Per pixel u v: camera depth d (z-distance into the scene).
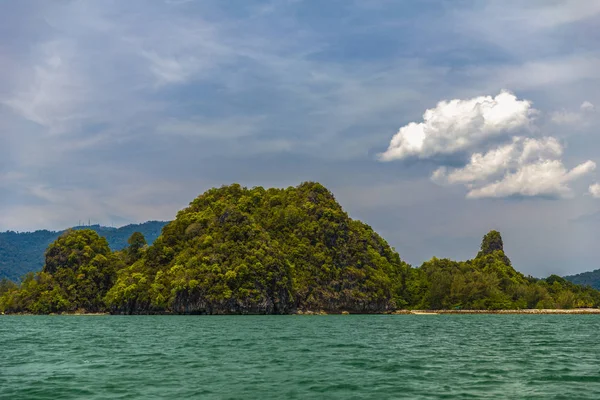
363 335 99.06
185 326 133.25
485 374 47.41
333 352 66.38
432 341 85.00
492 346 75.94
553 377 45.75
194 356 61.84
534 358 60.19
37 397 37.59
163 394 38.31
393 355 63.00
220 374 47.38
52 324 148.25
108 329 120.88
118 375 47.00
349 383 42.59
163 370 50.00
